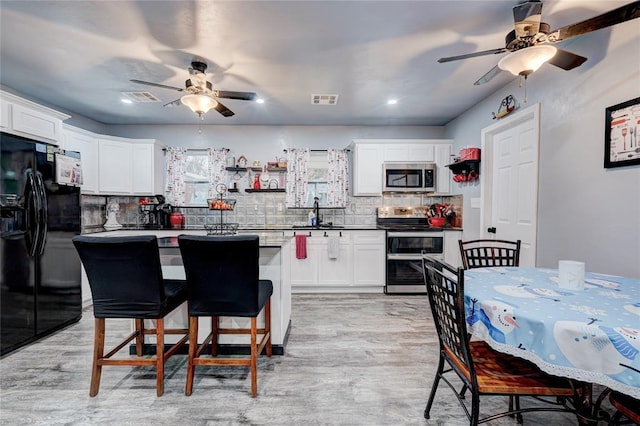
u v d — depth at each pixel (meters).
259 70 2.82
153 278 1.82
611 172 1.99
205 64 2.68
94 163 4.03
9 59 2.61
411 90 3.32
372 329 2.91
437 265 1.51
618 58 1.93
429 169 4.38
